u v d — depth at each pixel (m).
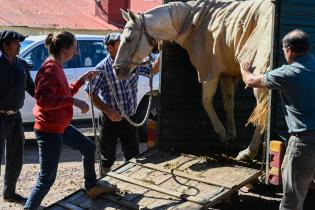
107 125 6.21
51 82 4.90
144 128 10.45
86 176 5.49
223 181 5.24
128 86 6.17
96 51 10.41
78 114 10.32
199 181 5.36
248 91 7.05
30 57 9.80
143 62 6.15
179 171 5.71
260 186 6.61
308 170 4.52
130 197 5.38
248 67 4.85
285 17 5.02
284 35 5.02
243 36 5.68
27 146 10.20
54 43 5.04
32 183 7.35
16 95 5.98
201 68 6.22
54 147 5.07
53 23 22.11
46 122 5.03
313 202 5.01
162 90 6.48
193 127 6.70
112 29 23.06
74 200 5.59
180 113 6.62
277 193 6.66
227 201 6.14
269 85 4.55
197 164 5.85
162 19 6.11
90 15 24.30
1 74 5.86
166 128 6.54
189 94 6.66
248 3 5.82
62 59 5.09
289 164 4.58
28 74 6.26
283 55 5.04
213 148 6.84
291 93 4.48
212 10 6.18
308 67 4.45
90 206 5.41
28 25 21.09
